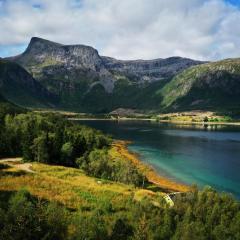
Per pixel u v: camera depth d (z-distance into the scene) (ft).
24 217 152.25
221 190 385.70
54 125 634.02
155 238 175.42
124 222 185.37
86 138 581.12
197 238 179.22
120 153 580.71
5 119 628.69
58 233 159.94
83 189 276.62
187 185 400.88
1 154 454.40
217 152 646.74
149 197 268.62
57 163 454.81
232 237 188.65
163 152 637.71
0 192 228.43
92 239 164.76
